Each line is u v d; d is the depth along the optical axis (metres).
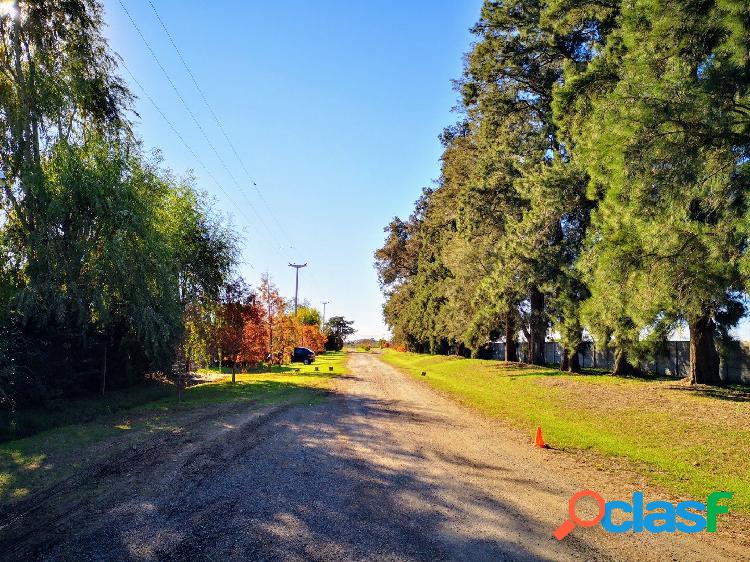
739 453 8.84
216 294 20.69
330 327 127.44
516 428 11.88
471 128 33.53
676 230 10.76
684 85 9.60
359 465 8.19
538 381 21.12
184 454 8.69
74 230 12.18
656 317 13.67
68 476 7.22
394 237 68.00
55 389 12.77
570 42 24.67
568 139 19.91
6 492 6.48
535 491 6.91
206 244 20.55
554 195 20.67
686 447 9.45
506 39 25.92
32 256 11.74
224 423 11.88
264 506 6.12
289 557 4.71
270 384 22.44
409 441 10.28
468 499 6.52
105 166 12.92
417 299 58.44
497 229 28.27
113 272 12.56
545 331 28.95
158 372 18.97
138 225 13.10
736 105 9.60
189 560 4.64
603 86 15.27
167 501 6.26
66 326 12.95
